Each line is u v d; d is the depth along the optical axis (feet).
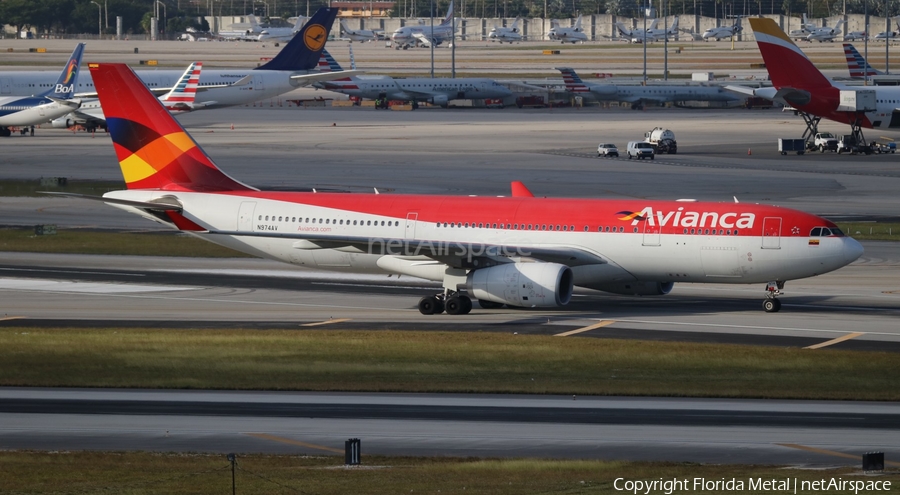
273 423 428.97
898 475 344.28
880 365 532.32
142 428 419.74
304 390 485.15
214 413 444.14
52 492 326.85
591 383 496.64
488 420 434.30
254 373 514.27
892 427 423.23
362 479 342.03
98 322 647.15
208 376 508.53
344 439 406.21
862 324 638.12
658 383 497.46
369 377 508.53
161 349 565.12
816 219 651.66
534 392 481.46
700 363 537.65
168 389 485.56
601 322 650.43
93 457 373.81
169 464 364.38
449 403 462.19
